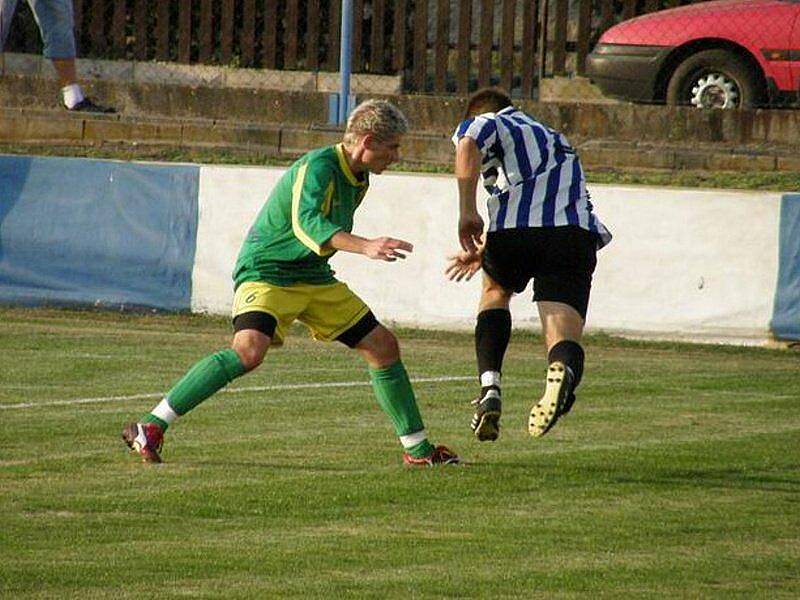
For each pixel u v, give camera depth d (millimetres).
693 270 45375
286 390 35750
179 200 48844
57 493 24531
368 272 47719
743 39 57094
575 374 25219
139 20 64562
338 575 20094
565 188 26453
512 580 19969
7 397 34094
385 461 27562
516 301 46781
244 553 21109
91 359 39969
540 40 62188
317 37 62906
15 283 49969
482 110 27547
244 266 26781
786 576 20406
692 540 22297
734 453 28984
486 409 26375
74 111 59375
